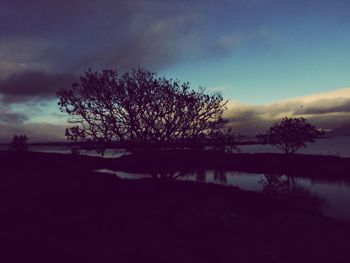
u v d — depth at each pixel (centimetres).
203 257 1417
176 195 2602
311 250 1609
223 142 2550
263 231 1919
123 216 1952
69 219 1842
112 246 1408
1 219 1822
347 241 1758
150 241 1515
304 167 6469
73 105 2486
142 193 2638
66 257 1242
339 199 3494
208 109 2586
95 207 2169
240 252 1505
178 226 1830
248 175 6000
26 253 1262
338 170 5850
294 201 3322
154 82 2542
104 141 2495
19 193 2586
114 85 2519
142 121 2556
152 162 2717
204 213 2088
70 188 2827
